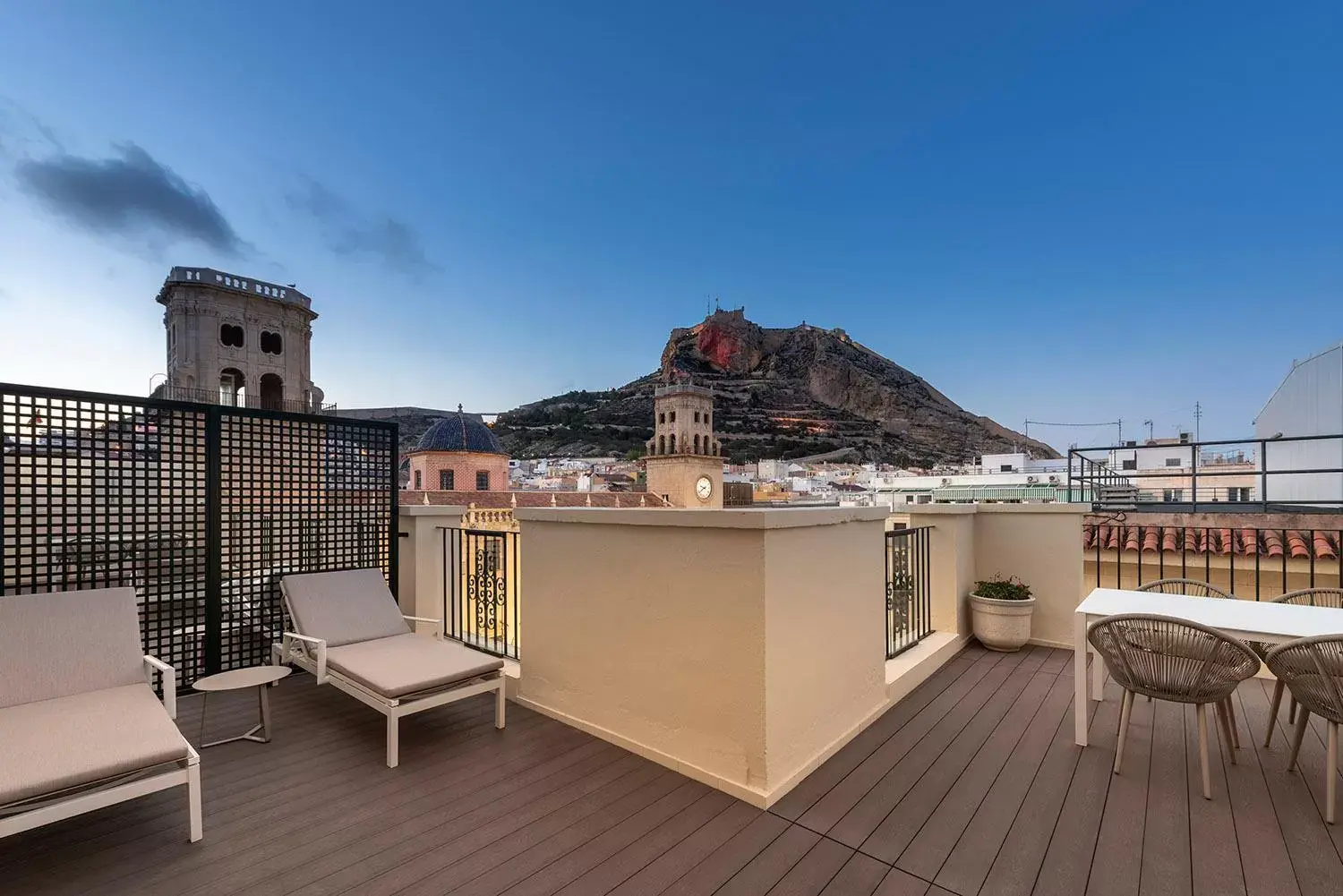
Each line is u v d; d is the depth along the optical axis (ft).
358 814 7.75
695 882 6.27
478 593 15.31
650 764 9.31
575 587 10.94
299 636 11.30
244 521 13.92
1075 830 7.30
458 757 9.55
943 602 16.02
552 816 7.68
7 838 7.05
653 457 158.92
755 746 8.07
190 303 108.37
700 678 8.79
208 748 9.89
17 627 9.07
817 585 9.36
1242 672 8.02
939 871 6.48
